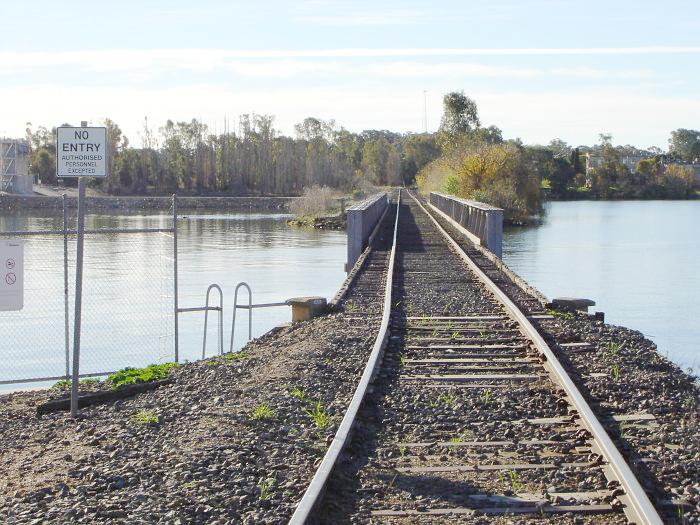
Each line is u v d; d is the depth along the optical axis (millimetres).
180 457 7477
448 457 7480
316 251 45594
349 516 6102
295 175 140875
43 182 130750
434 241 33688
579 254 46281
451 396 9555
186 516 6094
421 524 5934
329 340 13109
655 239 58000
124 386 11484
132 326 21062
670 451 7418
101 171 10133
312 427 8477
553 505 6234
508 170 71812
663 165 179500
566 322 14523
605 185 164000
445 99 145750
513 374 10727
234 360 12766
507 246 51250
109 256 39438
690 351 19234
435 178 88125
